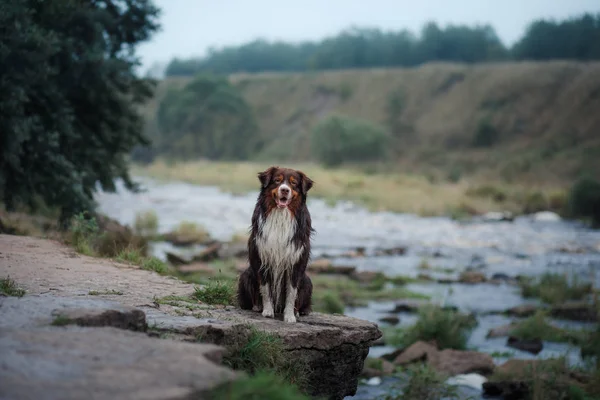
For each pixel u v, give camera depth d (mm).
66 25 16344
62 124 15438
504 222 34719
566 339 13336
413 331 13211
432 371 10211
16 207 16172
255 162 94438
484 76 98125
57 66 15672
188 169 67250
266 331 6453
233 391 3734
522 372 10484
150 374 3863
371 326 7258
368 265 21531
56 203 15227
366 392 10102
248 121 106688
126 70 16859
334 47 172375
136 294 7383
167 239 23781
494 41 172875
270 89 119250
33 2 15617
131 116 17891
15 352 4078
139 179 58812
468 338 13398
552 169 64375
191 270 16594
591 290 17531
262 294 7133
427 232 29875
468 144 85812
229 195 44594
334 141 78938
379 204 39781
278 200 6703
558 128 80938
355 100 107000
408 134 91812
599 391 9852
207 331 6012
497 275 20125
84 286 7492
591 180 36406
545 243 27297
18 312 5234
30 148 14812
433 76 104125
